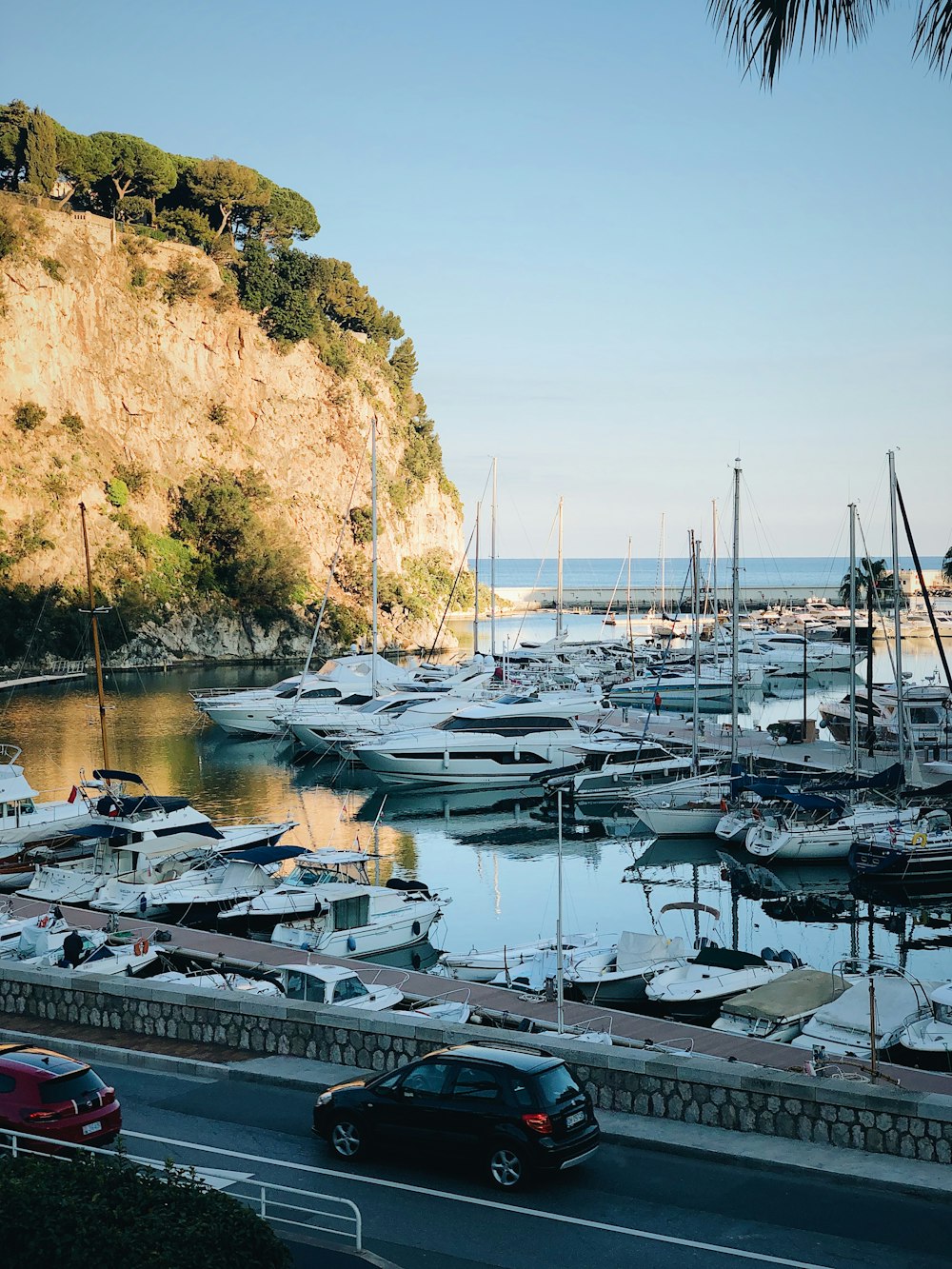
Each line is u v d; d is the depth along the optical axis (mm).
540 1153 14852
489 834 57375
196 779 69688
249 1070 19547
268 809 61750
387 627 159250
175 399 161000
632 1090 17766
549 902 46000
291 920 39844
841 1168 15570
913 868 47625
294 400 174250
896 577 58906
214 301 167500
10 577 128250
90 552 136500
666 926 43000
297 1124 17484
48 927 34781
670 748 71562
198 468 160625
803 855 50188
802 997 29906
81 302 152250
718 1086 17188
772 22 11883
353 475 177625
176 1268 10500
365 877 42344
